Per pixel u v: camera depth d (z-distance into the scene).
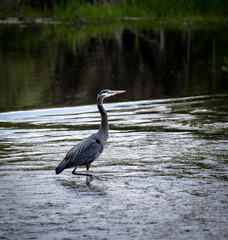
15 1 52.69
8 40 37.09
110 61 29.27
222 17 52.97
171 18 52.97
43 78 24.28
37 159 11.76
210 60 30.45
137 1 55.22
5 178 10.27
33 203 8.82
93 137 10.40
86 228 7.72
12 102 19.39
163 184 9.85
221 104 18.81
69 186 9.80
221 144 13.06
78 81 23.75
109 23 50.38
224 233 7.53
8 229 7.69
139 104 19.05
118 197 9.12
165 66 28.27
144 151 12.42
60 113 17.56
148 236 7.42
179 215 8.23
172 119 16.27
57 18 51.31
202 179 10.17
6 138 13.91
